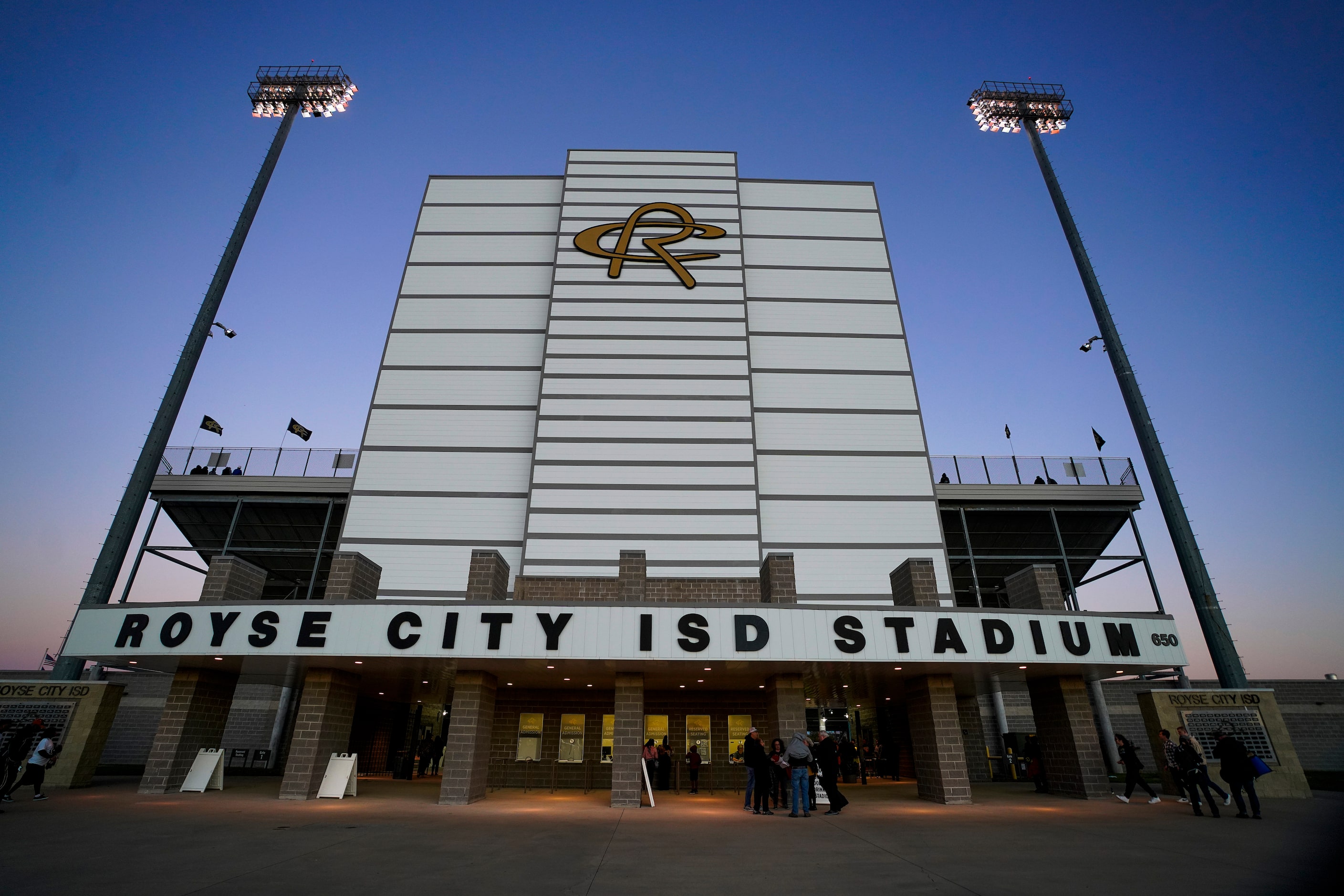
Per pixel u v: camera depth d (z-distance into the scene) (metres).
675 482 34.81
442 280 40.97
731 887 9.12
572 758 26.30
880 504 35.41
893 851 11.96
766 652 19.64
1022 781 32.97
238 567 22.39
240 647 19.70
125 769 32.19
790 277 41.94
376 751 35.22
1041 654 20.20
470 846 12.28
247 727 36.22
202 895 8.41
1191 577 26.45
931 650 19.98
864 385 38.66
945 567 34.06
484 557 22.00
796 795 17.72
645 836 13.73
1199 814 16.98
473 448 36.09
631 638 19.67
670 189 44.00
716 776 26.22
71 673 23.88
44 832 13.05
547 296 40.69
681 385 37.34
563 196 43.53
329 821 15.42
